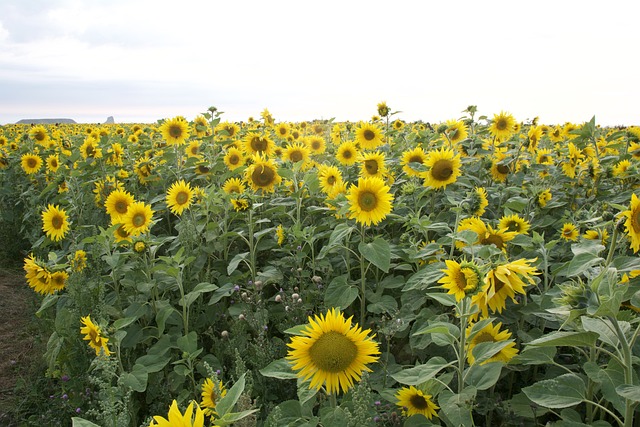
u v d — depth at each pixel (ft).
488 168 24.79
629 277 10.55
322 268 17.34
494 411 12.29
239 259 17.04
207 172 28.86
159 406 13.17
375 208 14.57
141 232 17.94
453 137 27.94
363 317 15.29
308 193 21.88
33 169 34.55
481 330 10.32
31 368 17.04
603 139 30.96
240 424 7.77
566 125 32.55
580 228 18.35
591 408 10.14
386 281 15.79
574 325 9.81
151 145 35.91
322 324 8.58
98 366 10.47
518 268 8.33
